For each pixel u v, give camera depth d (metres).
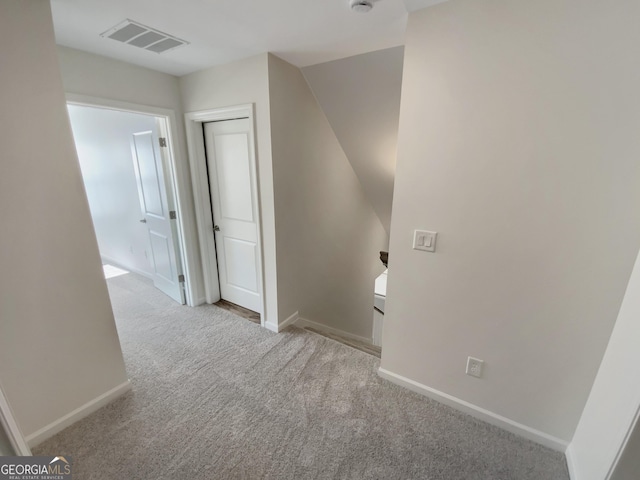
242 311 3.02
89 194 4.49
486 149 1.40
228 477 1.41
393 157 3.02
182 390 1.95
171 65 2.30
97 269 1.69
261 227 2.49
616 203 1.20
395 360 1.98
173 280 3.19
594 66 1.14
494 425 1.69
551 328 1.43
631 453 1.02
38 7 1.32
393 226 1.75
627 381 1.09
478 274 1.56
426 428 1.67
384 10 1.48
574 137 1.22
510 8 1.24
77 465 1.45
